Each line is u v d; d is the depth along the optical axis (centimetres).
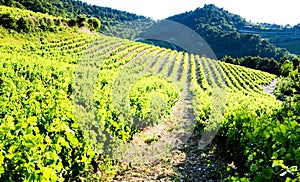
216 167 798
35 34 4162
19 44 3606
